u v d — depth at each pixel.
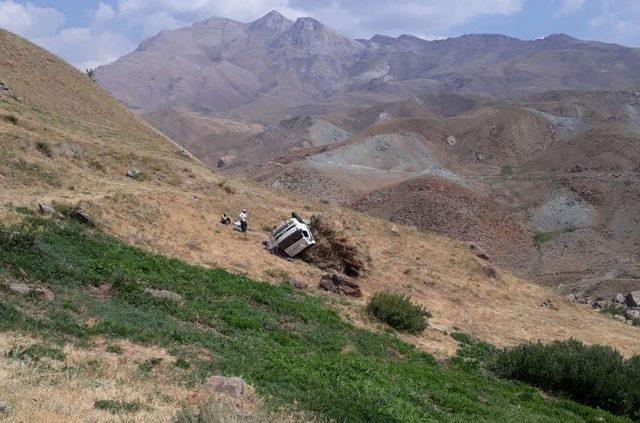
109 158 38.69
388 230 47.06
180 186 39.16
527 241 137.00
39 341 13.12
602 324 40.31
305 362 16.06
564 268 117.44
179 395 11.70
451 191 152.25
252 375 13.95
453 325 30.12
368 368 16.97
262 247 31.81
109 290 18.73
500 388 21.36
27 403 9.88
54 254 19.48
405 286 35.84
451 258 44.91
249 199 41.78
